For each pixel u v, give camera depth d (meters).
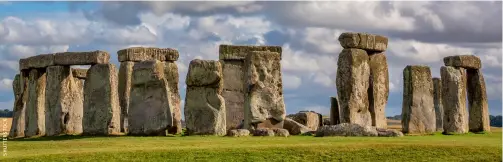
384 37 54.75
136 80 49.69
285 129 46.66
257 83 48.47
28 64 58.41
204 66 48.00
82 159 34.69
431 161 35.34
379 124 53.84
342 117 52.06
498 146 38.22
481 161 35.34
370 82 53.75
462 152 36.72
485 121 57.69
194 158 35.22
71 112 56.66
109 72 52.97
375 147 37.28
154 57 58.72
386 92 54.75
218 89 48.09
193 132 48.00
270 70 48.91
